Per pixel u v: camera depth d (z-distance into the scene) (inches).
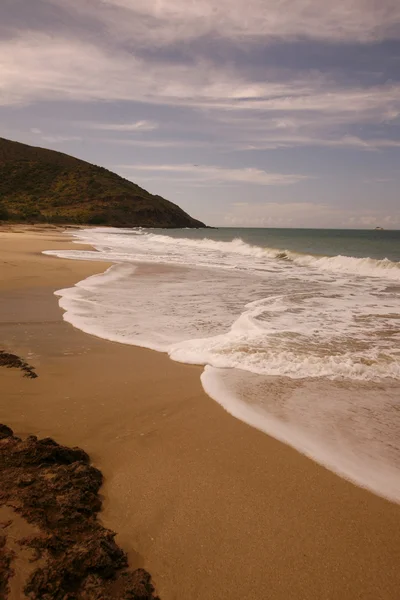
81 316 308.7
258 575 83.4
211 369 201.3
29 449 118.1
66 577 76.5
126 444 133.0
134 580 79.6
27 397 165.9
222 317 311.0
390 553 89.4
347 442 135.8
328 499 107.0
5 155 4923.7
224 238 2074.3
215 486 111.8
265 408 160.6
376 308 353.4
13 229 1994.3
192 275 568.7
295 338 253.8
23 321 291.7
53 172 4825.3
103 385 180.7
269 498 107.1
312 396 172.1
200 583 81.2
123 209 4288.9
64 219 3472.0
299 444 134.0
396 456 127.7
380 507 104.3
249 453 128.5
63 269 585.3
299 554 88.8
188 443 134.1
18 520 88.6
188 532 94.7
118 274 555.2
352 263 702.5
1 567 74.9
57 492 101.3
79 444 132.1
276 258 899.4
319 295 420.5
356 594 79.6
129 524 96.7
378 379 191.0
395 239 2084.2
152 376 192.4
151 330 272.1
